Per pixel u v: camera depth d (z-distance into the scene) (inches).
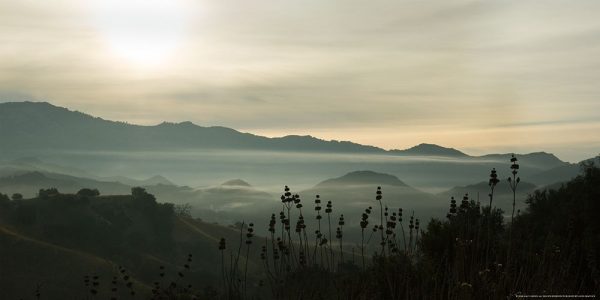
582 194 950.4
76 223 6673.2
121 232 6909.5
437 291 306.3
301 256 345.7
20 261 5295.3
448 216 347.9
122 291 4183.1
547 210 1020.5
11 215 6599.4
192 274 5022.1
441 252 460.1
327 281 333.4
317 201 350.9
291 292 320.5
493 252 336.5
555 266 326.6
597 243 381.1
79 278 5088.6
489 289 281.3
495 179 315.9
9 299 4722.0
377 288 332.5
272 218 347.9
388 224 361.7
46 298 4724.4
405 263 336.8
